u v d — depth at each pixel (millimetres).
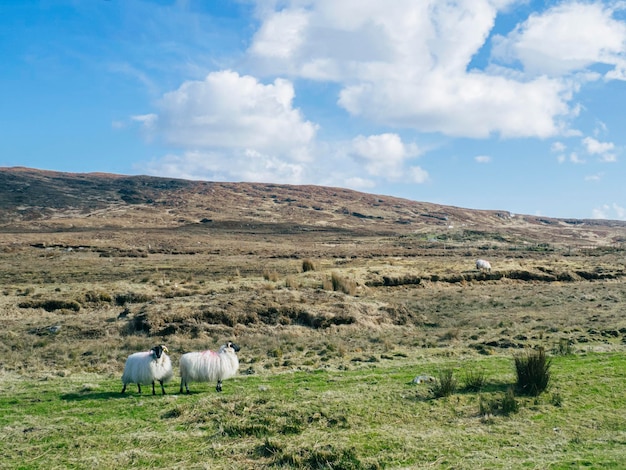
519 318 31750
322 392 13562
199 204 172750
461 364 17406
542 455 9031
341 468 8664
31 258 62688
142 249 78875
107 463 9109
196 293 36562
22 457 9500
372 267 53094
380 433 10391
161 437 10414
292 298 33438
